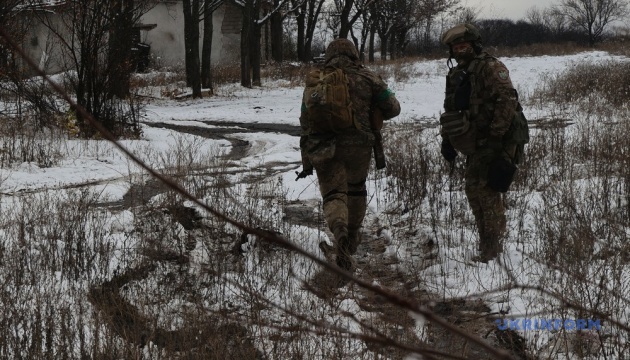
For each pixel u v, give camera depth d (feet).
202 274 17.76
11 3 47.88
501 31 201.05
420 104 79.87
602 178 25.94
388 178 30.25
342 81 18.61
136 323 14.71
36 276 17.89
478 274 17.79
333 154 18.42
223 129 61.21
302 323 14.08
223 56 143.84
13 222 22.25
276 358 12.98
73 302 16.28
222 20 143.02
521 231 20.94
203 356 13.17
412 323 14.57
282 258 18.88
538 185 27.22
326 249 19.84
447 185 28.07
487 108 19.03
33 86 47.06
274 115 73.41
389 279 17.70
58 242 20.80
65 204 24.27
